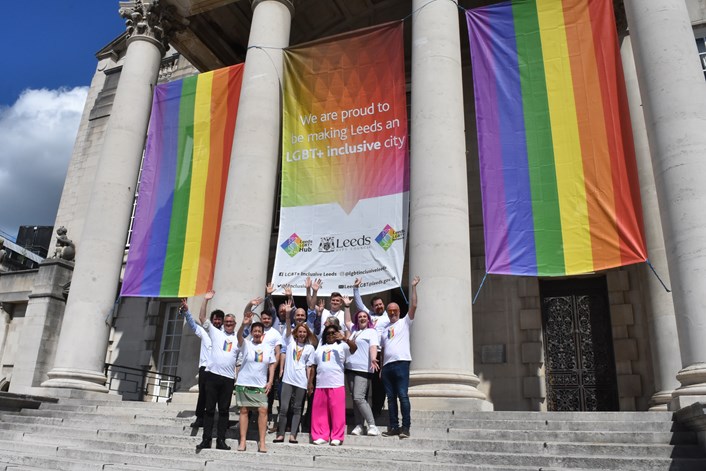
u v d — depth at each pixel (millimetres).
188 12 16422
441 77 10906
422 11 11594
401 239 10742
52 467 7414
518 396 13531
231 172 12172
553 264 9992
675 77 9391
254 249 11453
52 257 20203
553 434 7316
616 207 10055
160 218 13594
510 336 14070
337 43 12609
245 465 6715
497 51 11438
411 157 10812
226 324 8250
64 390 12219
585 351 13867
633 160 10203
